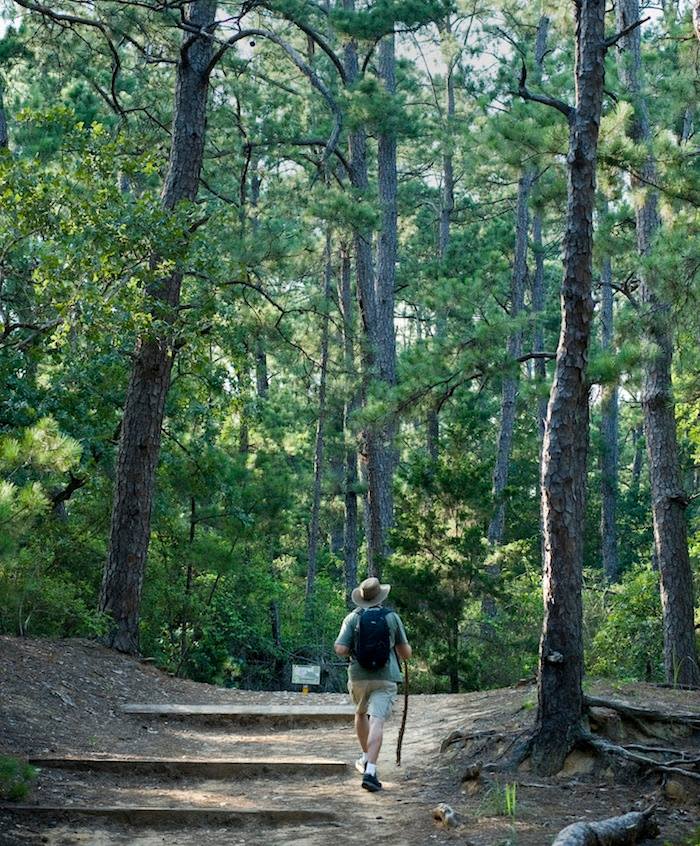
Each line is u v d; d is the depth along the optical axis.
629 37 16.05
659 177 13.21
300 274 19.56
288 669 25.05
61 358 16.03
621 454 55.00
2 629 16.02
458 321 32.22
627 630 18.48
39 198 9.39
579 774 8.02
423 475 17.48
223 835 6.89
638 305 14.69
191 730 11.49
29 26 22.75
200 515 22.39
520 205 30.52
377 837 6.61
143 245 10.49
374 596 8.58
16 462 8.06
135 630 15.69
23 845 6.23
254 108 29.30
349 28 21.55
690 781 7.58
